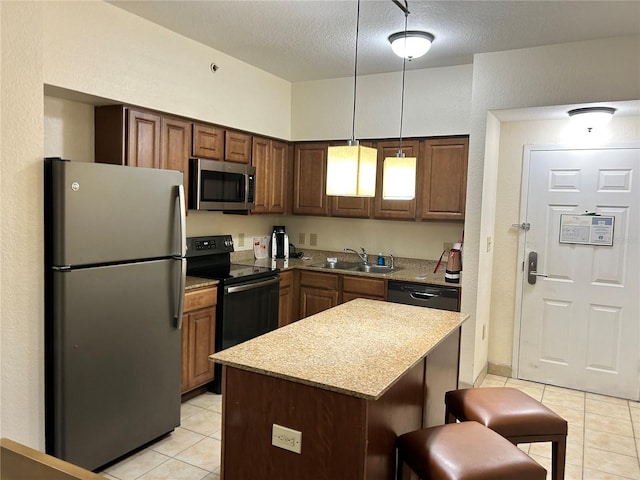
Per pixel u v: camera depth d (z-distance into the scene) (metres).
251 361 1.86
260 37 3.40
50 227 2.30
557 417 2.04
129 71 3.06
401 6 2.60
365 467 1.62
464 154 3.95
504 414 2.03
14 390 2.22
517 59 3.42
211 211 4.12
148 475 2.56
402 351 2.02
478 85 3.56
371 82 4.34
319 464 1.70
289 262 4.63
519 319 4.06
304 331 2.32
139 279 2.65
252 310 3.82
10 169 2.15
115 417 2.59
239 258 4.60
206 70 3.64
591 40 3.18
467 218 3.64
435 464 1.63
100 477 0.97
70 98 2.95
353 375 1.73
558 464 2.04
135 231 2.60
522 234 4.00
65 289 2.30
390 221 4.60
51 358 2.34
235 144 4.00
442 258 4.35
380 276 4.00
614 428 3.22
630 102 3.13
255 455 1.84
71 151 3.06
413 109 4.17
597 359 3.80
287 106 4.68
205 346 3.46
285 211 4.74
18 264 2.21
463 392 2.27
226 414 1.90
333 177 2.17
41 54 2.25
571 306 3.87
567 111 3.48
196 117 3.58
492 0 2.64
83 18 2.77
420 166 4.13
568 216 3.84
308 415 1.71
